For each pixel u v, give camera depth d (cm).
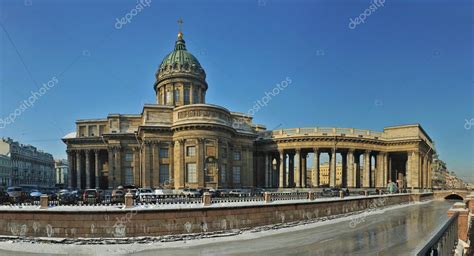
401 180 9588
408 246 2331
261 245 2408
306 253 2138
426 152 8938
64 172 17812
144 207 2647
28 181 13400
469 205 3064
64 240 2444
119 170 7231
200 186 6084
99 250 2280
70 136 8838
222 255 2109
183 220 2639
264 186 8250
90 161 8456
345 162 8650
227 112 6844
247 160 7731
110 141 7325
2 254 2189
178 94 8081
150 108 6812
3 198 3319
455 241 1498
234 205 2889
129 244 2434
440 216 4209
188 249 2294
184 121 6384
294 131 8012
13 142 12556
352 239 2612
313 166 7712
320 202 3712
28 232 2505
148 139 6562
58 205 2853
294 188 7044
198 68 8406
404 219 3903
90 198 3356
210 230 2734
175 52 8538
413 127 7919
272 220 3145
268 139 8131
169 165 6625
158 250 2267
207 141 6281
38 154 14400
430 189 8588
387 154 8256
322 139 7662
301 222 3409
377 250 2206
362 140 7812
